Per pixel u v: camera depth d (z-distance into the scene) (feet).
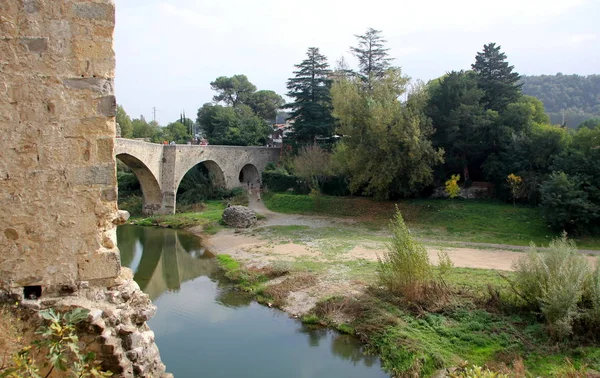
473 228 105.19
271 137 243.40
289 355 48.80
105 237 20.34
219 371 45.55
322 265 78.48
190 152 152.35
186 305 65.21
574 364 38.70
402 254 56.13
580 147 103.04
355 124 127.44
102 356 19.19
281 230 115.24
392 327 50.44
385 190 126.93
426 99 127.34
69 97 19.22
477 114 126.31
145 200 148.25
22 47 18.60
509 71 140.26
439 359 42.78
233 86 270.67
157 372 21.94
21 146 18.79
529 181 112.88
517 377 35.42
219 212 145.79
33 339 18.56
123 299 20.67
